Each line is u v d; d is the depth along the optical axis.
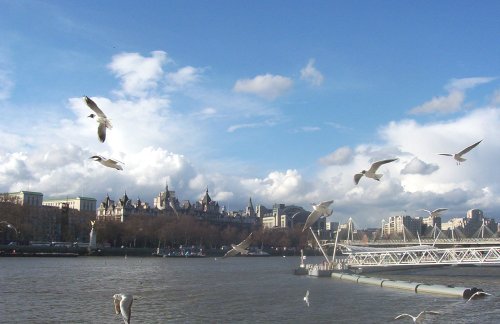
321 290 109.00
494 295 98.19
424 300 91.69
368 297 96.38
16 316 74.19
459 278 141.12
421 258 150.88
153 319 73.50
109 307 82.88
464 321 71.44
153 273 161.12
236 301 91.81
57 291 103.50
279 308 83.38
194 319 73.75
